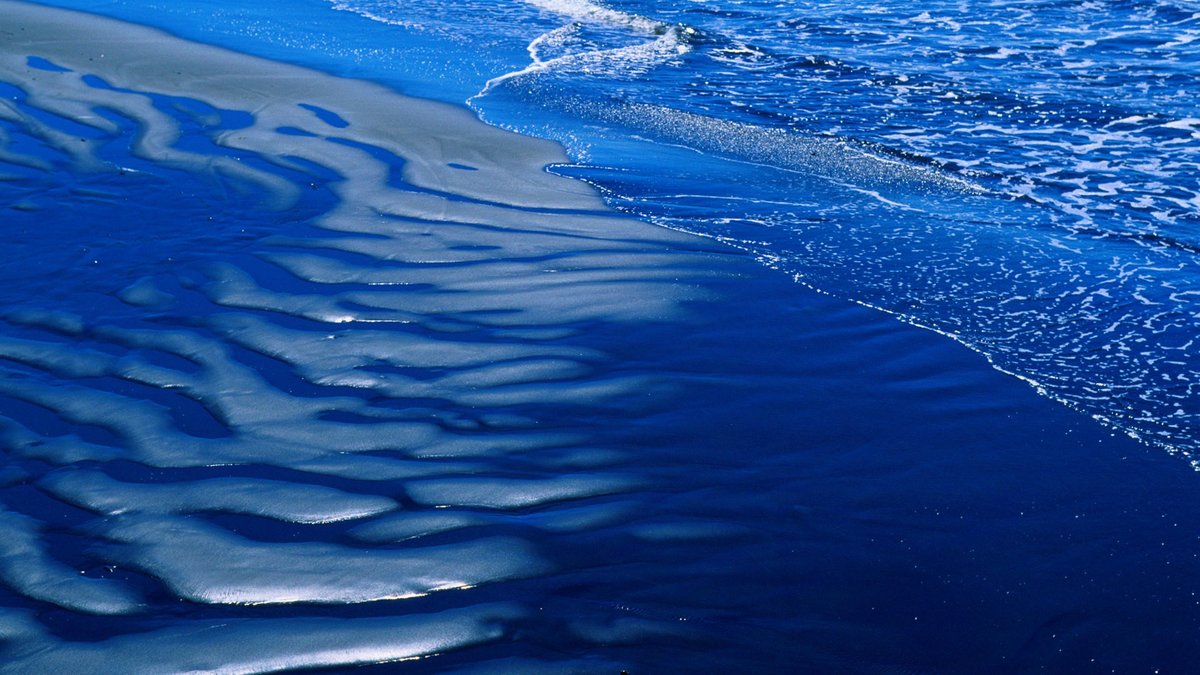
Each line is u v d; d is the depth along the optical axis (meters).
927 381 5.13
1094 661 3.47
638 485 4.27
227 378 4.92
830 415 4.81
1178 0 13.21
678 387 4.99
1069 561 3.91
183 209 6.94
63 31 11.62
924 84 10.32
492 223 6.91
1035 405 4.94
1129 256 6.60
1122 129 9.05
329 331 5.39
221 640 3.37
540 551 3.85
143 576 3.64
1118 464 4.50
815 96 10.03
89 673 3.22
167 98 9.43
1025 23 12.57
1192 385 5.14
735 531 4.02
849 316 5.77
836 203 7.47
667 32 12.27
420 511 4.04
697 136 8.86
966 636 3.56
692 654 3.42
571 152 8.39
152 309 5.55
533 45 11.88
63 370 4.94
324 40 11.80
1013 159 8.37
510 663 3.33
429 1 13.92
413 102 9.59
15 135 8.29
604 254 6.46
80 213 6.81
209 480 4.17
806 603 3.68
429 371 5.05
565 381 5.00
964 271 6.37
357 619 3.48
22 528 3.85
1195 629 3.60
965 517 4.14
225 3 13.41
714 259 6.45
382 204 7.16
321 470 4.26
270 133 8.56
